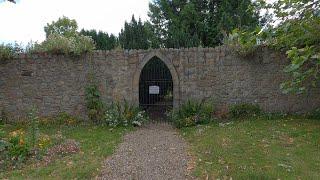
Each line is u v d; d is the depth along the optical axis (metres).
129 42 21.41
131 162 8.55
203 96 14.55
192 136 11.55
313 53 3.84
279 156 8.55
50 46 14.53
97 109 14.48
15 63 14.77
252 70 14.39
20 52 14.84
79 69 14.66
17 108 14.84
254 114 14.30
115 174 7.67
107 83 14.63
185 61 14.50
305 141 10.06
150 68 16.27
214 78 14.49
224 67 14.48
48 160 8.77
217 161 8.34
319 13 4.13
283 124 12.49
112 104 14.57
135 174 7.65
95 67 14.62
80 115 14.71
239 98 14.48
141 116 14.24
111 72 14.62
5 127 13.83
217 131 11.79
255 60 14.34
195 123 13.65
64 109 14.78
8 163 8.42
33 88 14.79
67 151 9.57
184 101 14.55
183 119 13.69
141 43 21.55
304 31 4.15
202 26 28.36
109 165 8.30
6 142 9.00
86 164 8.40
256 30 4.43
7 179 7.48
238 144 9.77
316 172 7.45
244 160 8.29
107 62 14.59
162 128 13.62
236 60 14.42
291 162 8.11
